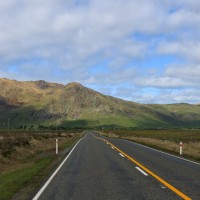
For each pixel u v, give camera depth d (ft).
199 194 35.12
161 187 39.42
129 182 43.21
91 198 33.63
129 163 65.87
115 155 85.25
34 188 39.73
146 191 36.99
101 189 38.55
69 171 54.95
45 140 167.53
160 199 32.78
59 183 43.06
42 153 106.32
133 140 184.24
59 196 34.78
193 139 222.69
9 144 101.30
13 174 55.36
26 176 49.78
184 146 121.60
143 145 131.64
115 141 171.12
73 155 87.30
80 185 41.42
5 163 79.05
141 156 81.66
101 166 61.36
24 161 84.12
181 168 57.62
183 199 32.71
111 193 36.09
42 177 48.62
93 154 89.51
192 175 49.19
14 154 90.48
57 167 60.80
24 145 111.55
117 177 47.65
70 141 182.19
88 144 142.72
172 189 37.96
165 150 106.32
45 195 35.37
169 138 241.96
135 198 33.37
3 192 37.40
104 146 126.11
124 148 113.19
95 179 46.11
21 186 41.22
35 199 33.37
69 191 37.52
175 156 81.97
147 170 54.95
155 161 69.56
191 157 82.07
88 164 65.16
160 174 50.21
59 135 263.49
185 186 39.96
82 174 51.24
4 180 48.98
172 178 46.29
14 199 33.53
